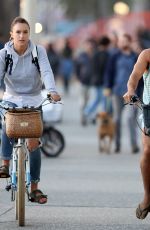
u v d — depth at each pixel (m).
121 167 31.31
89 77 50.59
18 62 19.64
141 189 25.77
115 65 36.94
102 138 36.34
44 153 34.19
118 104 36.12
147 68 18.84
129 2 128.12
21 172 19.00
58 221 20.38
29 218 20.70
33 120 18.86
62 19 136.00
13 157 19.55
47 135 34.12
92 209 22.17
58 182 27.06
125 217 21.03
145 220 20.62
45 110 43.22
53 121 43.75
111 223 20.22
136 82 18.75
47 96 19.16
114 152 36.47
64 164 32.00
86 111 50.09
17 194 19.41
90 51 51.62
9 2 87.19
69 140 41.47
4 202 22.92
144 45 47.72
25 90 19.86
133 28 85.69
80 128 48.47
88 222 20.31
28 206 22.44
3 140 19.94
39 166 20.12
